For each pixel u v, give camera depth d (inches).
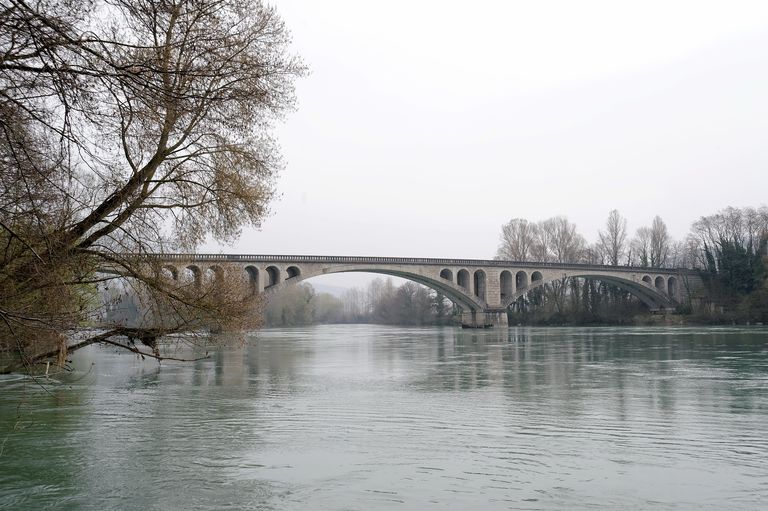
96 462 530.0
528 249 5027.1
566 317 4877.0
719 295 4480.8
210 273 747.4
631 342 2309.3
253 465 517.0
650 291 4687.5
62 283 513.3
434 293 6225.4
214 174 645.3
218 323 724.0
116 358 1702.8
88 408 810.2
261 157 671.8
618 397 884.6
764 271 4165.8
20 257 476.4
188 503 424.2
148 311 655.1
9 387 1029.2
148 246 610.5
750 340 2340.1
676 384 1024.9
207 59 490.6
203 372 1305.4
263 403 848.9
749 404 813.2
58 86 331.6
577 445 581.0
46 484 468.1
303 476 484.1
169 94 379.2
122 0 360.8
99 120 374.0
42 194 426.0
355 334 3725.4
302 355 1819.6
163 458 542.0
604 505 414.3
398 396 914.1
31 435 640.4
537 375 1194.0
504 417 729.0
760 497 429.4
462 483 463.2
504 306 4212.6
